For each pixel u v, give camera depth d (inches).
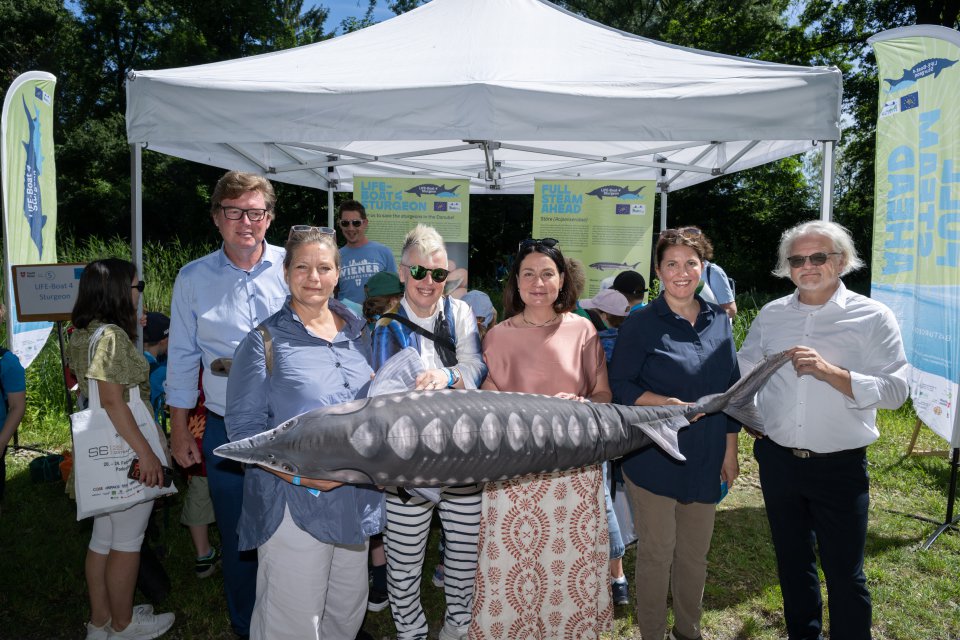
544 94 137.5
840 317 102.8
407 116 139.7
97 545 116.0
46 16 1130.0
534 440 78.5
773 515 109.1
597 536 103.5
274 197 116.0
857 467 102.6
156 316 169.9
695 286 104.5
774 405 106.0
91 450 103.6
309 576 89.7
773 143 222.1
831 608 104.3
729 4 890.1
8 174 213.3
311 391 87.9
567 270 107.2
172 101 142.6
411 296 105.5
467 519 108.5
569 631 103.7
